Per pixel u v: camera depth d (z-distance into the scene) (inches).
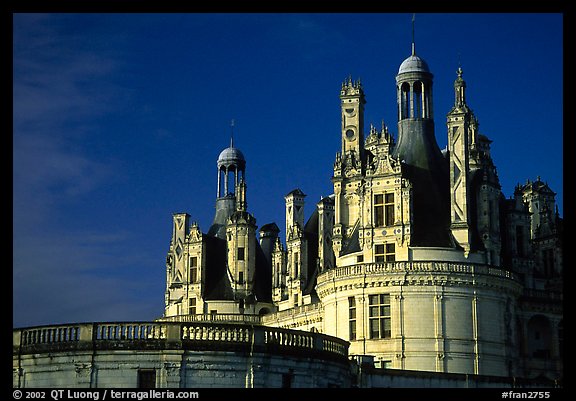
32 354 1716.3
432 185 3120.1
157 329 1688.0
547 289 3376.0
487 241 3073.3
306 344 1818.4
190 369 1680.6
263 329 1745.8
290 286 3836.1
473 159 3193.9
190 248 4202.8
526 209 3403.1
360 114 3336.6
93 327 1688.0
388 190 3056.1
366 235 3063.5
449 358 2888.8
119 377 1669.5
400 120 3282.5
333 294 3080.7
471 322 2938.0
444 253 2989.7
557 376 3191.4
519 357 3125.0
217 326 1712.6
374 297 2974.9
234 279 4119.1
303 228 3996.1
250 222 4165.8
